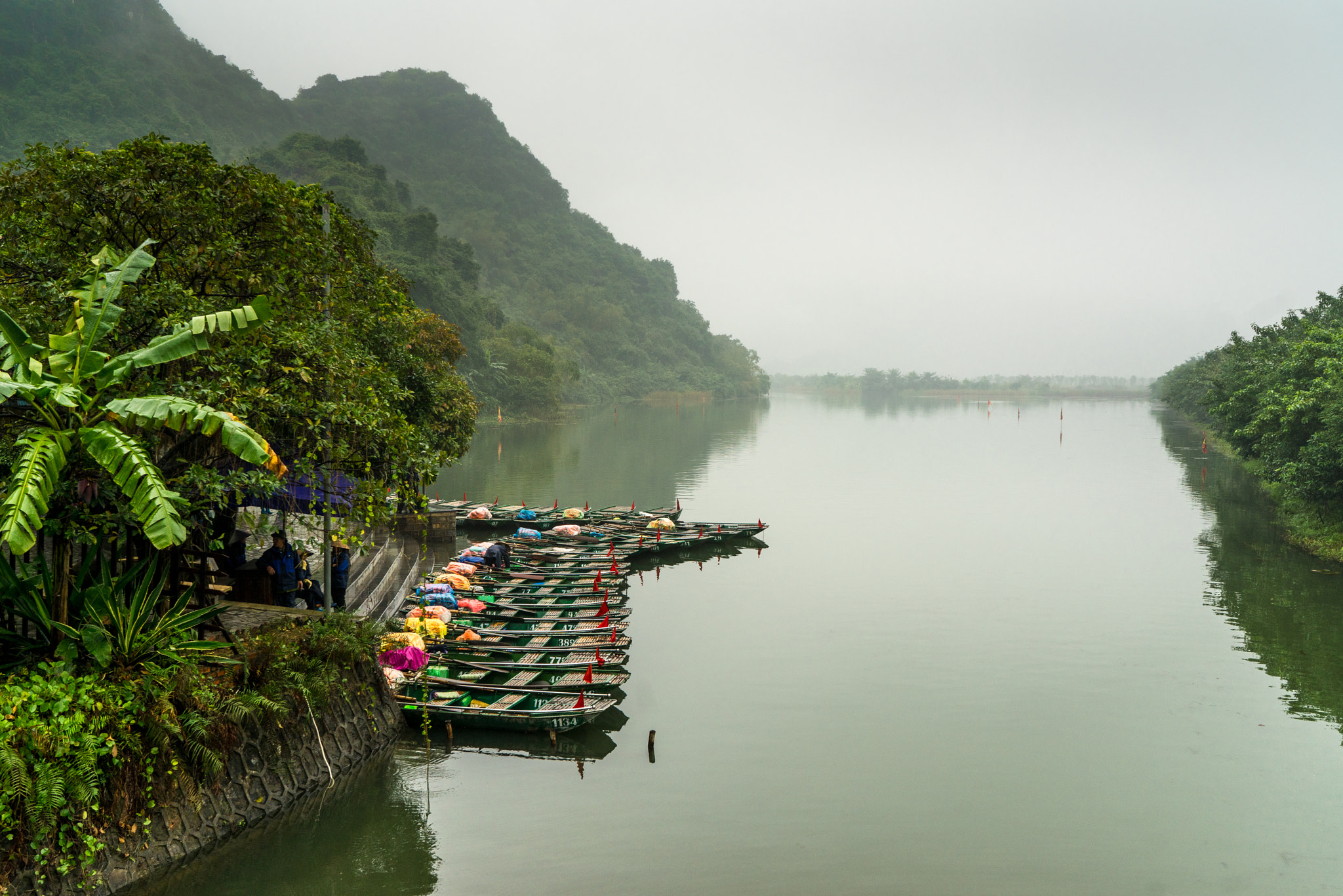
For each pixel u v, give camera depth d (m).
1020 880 11.21
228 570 16.22
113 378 9.85
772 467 63.47
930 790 13.71
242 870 10.65
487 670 17.03
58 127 198.25
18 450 9.86
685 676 19.12
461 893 10.54
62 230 13.01
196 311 11.84
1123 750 15.32
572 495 47.09
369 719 13.81
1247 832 12.49
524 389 120.25
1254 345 54.75
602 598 23.38
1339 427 31.27
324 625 13.83
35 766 8.65
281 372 13.79
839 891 10.86
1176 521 40.22
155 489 9.09
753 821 12.62
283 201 14.43
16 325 9.52
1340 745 15.54
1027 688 18.47
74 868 8.88
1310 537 34.03
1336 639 21.95
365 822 12.15
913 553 33.41
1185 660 20.31
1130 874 11.38
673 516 38.50
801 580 28.72
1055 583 28.22
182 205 13.06
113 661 10.29
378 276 21.45
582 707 15.09
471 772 13.86
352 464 14.74
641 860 11.45
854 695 17.98
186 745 10.40
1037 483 54.59
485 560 26.33
